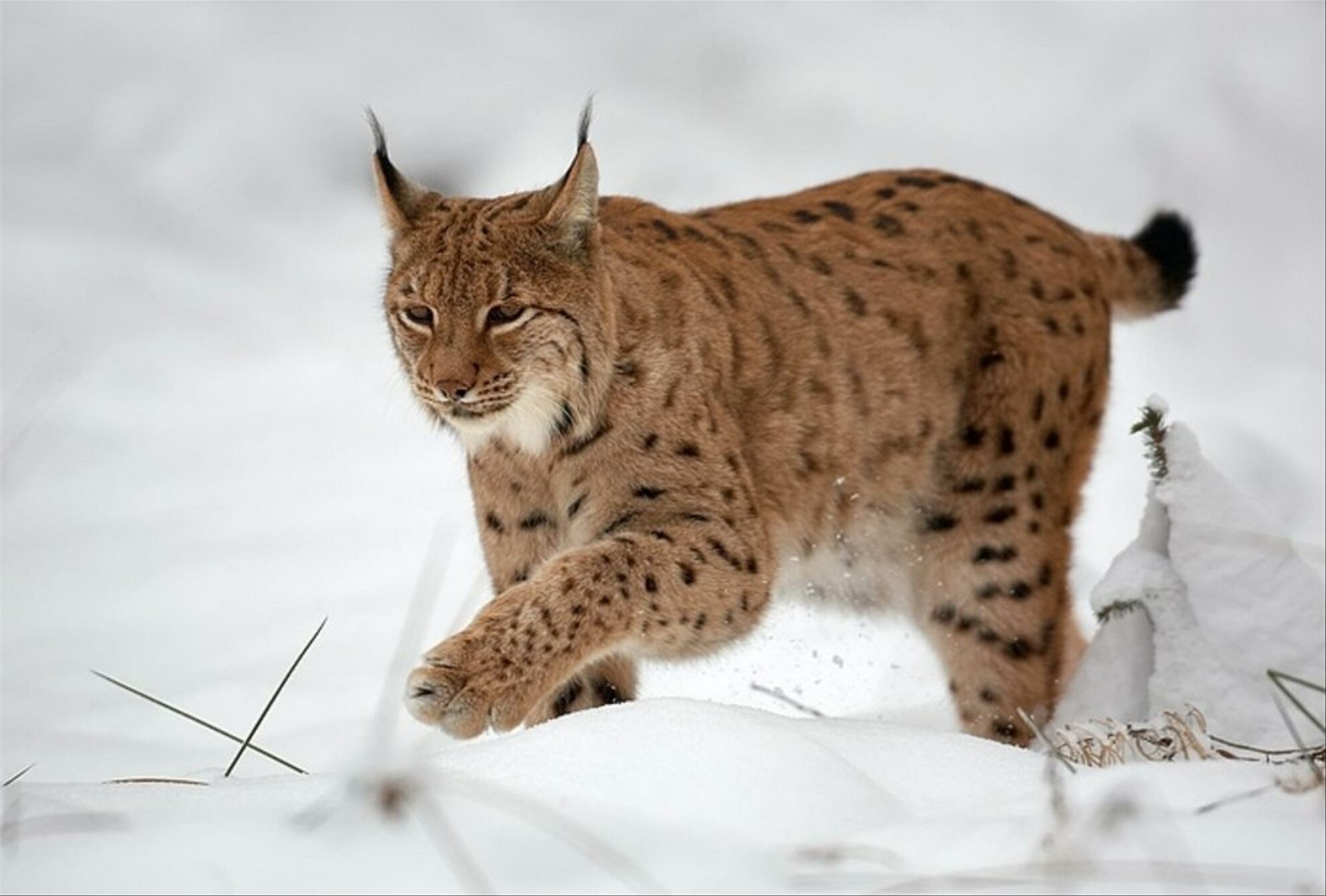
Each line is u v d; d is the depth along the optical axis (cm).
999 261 1858
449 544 2519
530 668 1452
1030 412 1830
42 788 1074
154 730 1812
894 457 1803
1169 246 2023
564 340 1595
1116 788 999
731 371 1692
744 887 889
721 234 1773
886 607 1861
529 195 1659
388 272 1669
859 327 1781
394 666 1409
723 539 1612
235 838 945
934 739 1152
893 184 1917
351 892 889
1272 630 1534
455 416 1592
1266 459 2686
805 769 1012
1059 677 1841
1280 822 947
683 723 1052
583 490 1639
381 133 1689
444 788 990
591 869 907
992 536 1822
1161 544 1602
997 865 905
